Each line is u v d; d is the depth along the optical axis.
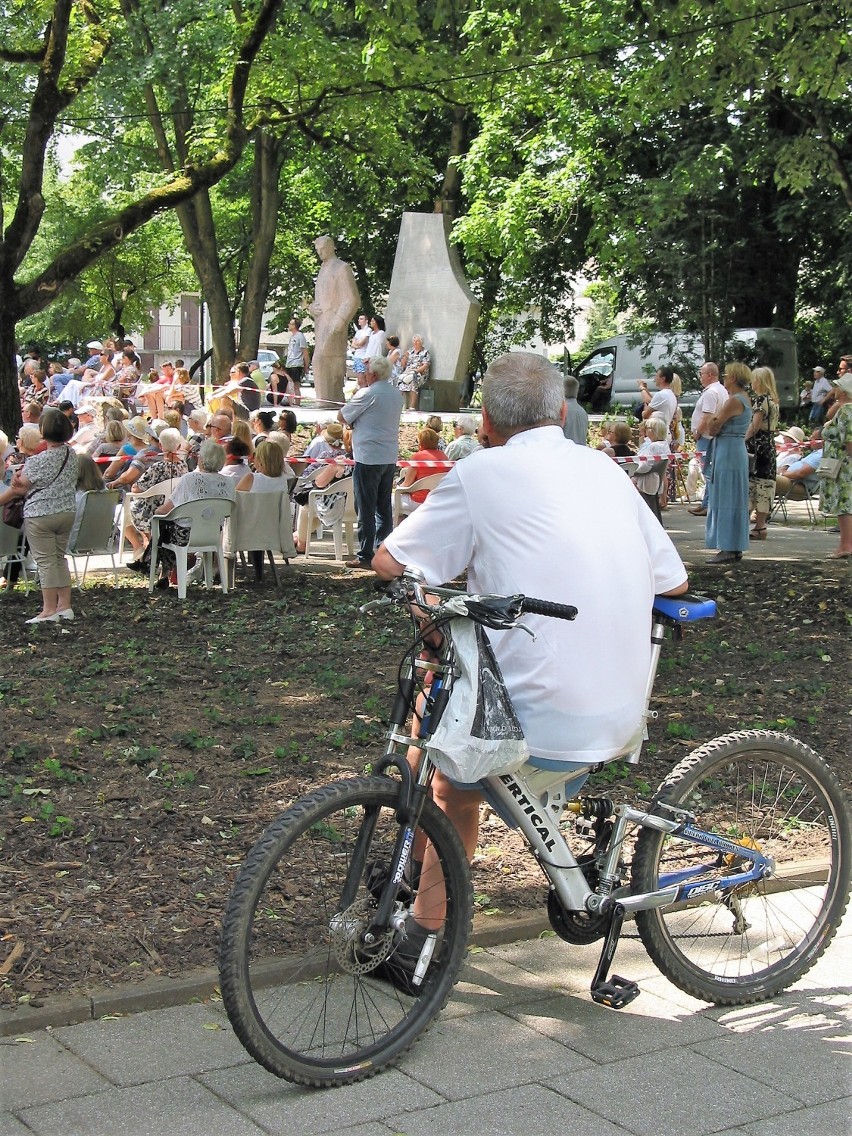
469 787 3.67
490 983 4.00
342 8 18.56
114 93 18.80
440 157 34.78
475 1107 3.28
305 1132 3.14
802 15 13.81
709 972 3.94
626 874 3.98
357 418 12.73
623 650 3.58
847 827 4.15
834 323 32.12
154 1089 3.32
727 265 29.88
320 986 3.63
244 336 31.03
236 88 15.67
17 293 13.89
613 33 16.80
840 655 9.09
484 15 15.21
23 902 4.44
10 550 11.39
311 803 3.39
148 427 14.34
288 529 11.96
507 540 3.55
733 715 7.28
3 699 7.39
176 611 10.64
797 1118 3.24
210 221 30.53
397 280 27.50
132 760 6.16
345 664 8.61
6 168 21.50
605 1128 3.19
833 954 4.34
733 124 27.95
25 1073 3.38
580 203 30.36
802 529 17.34
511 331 37.28
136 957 4.06
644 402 21.20
